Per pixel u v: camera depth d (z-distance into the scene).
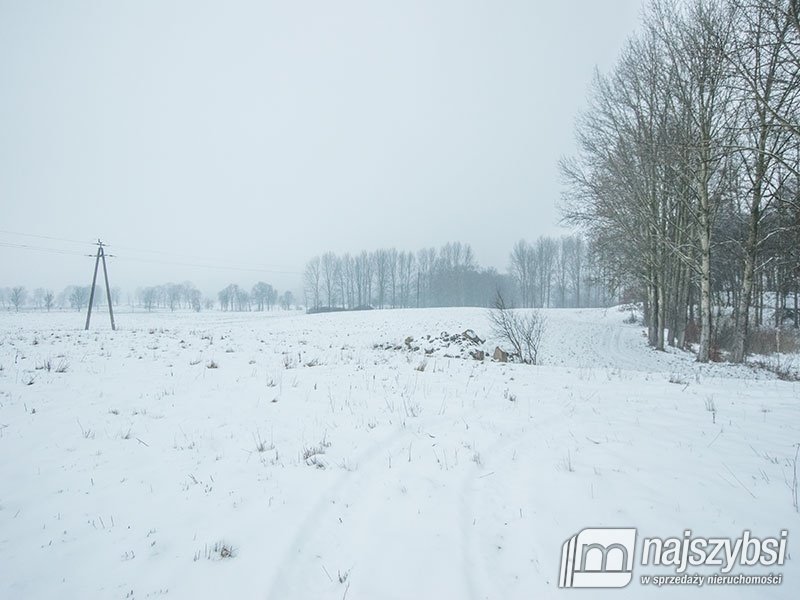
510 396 9.31
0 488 5.08
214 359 13.45
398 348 22.27
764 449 5.93
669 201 23.45
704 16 16.00
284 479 5.38
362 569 3.65
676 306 26.89
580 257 84.62
